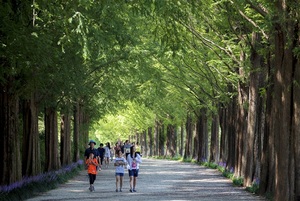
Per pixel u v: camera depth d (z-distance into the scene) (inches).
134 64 1620.3
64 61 1035.3
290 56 805.9
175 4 697.0
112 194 1145.4
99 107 2554.1
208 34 1521.9
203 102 2357.3
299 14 772.6
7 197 904.9
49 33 849.5
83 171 2207.2
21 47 743.1
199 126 2970.0
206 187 1360.7
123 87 1975.9
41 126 2167.8
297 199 801.6
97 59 1364.4
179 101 2883.9
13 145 1080.8
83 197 1065.5
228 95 1857.8
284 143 804.0
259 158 1368.1
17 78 1024.9
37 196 1083.9
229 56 1503.4
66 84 1203.2
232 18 1189.1
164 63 1989.4
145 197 1071.6
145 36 1514.5
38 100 1333.7
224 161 2301.9
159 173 2062.0
